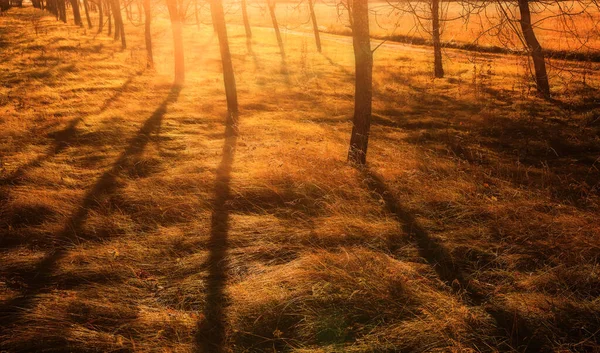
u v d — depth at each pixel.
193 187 7.19
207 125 11.16
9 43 25.08
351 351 3.82
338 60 24.02
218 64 21.19
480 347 3.84
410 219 6.18
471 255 5.33
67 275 4.96
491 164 8.73
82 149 9.09
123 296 4.61
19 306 4.39
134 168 8.12
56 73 17.09
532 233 5.63
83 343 3.91
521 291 4.60
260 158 8.53
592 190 7.03
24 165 8.09
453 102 14.32
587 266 4.85
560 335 3.98
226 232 5.88
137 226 6.09
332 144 9.38
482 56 24.42
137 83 16.05
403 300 4.40
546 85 13.87
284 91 15.52
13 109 12.03
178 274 5.05
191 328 4.12
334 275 4.72
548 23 22.02
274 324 4.19
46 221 6.12
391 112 13.14
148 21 19.92
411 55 26.20
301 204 6.67
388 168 7.97
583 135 10.48
